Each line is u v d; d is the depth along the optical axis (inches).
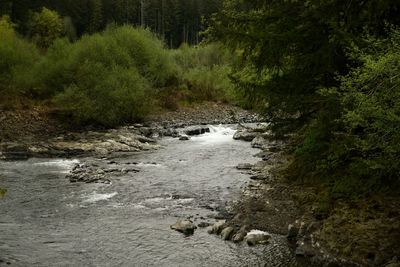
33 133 1166.3
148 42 1684.3
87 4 3435.0
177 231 514.6
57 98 1300.4
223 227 510.3
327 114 402.9
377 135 307.7
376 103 285.7
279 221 510.9
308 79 459.8
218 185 713.0
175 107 1705.2
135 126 1375.5
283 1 478.6
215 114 1689.2
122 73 1391.5
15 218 568.1
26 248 469.1
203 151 1038.4
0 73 1451.8
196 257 441.4
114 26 1708.9
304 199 543.5
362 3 412.8
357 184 390.0
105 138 1144.8
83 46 1487.5
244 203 595.5
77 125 1296.8
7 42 1507.1
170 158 959.6
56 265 427.5
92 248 469.7
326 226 436.8
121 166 878.4
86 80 1343.5
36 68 1485.0
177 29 4128.9
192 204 617.9
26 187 719.1
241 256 436.8
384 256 368.2
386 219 400.8
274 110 496.7
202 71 2053.4
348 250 393.4
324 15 419.8
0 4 2723.9
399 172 332.5
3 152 987.9
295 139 650.8
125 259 441.7
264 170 776.3
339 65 437.7
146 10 4020.7
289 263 412.8
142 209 600.7
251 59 507.8
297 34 441.4
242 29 492.7
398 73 277.6
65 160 945.5
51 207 613.3
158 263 431.2
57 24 2679.6
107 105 1325.0
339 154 392.8
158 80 1770.4
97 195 671.8
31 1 3122.5
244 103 580.4
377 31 410.0
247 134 1218.0
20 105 1322.6
